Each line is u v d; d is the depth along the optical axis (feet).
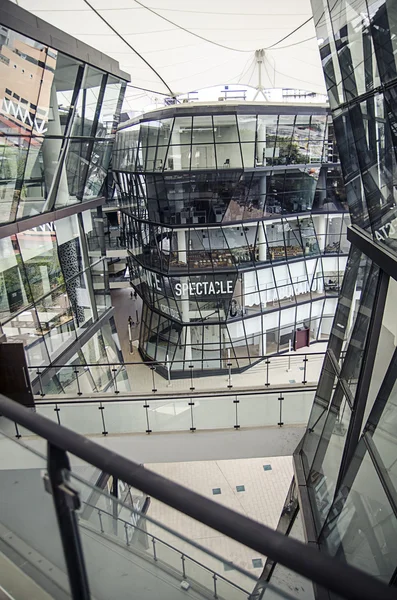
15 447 5.54
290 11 55.93
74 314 44.29
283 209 68.18
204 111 58.29
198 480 42.65
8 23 24.43
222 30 64.23
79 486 4.95
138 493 7.20
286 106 61.62
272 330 69.92
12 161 30.12
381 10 14.39
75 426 29.32
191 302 65.16
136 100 116.78
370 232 20.52
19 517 5.70
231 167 60.95
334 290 73.56
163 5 53.21
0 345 24.22
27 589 5.88
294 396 30.99
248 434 28.91
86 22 57.88
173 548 7.02
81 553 5.26
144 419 29.58
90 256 48.44
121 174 79.05
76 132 37.04
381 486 13.52
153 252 66.95
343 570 3.00
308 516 18.38
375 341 18.10
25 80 27.99
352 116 19.49
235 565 5.22
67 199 41.01
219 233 64.18
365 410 17.33
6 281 32.71
